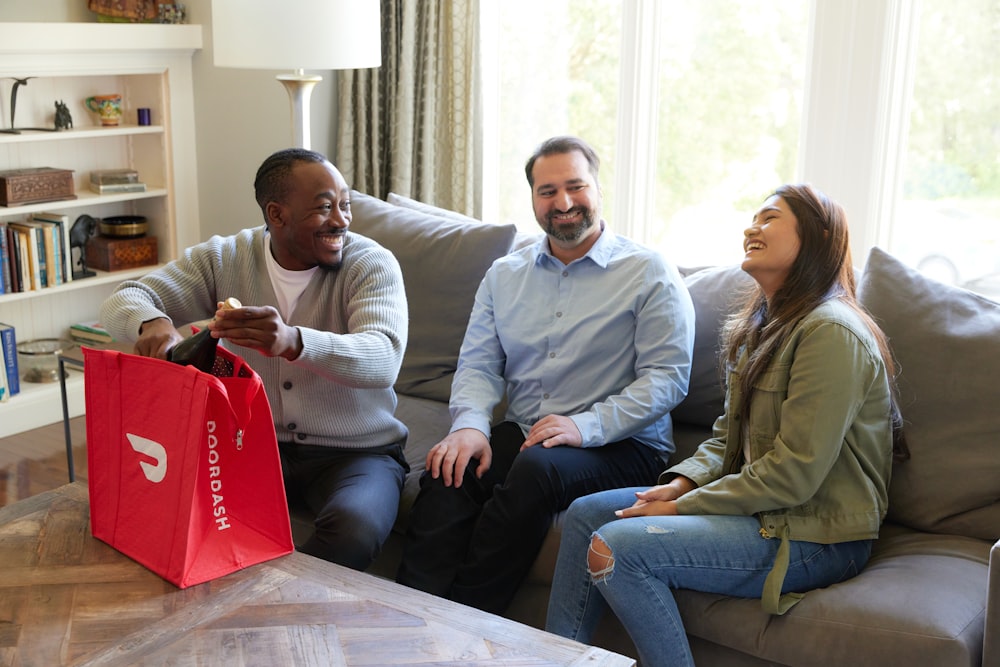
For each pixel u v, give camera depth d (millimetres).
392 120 3676
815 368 1749
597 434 2082
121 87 3943
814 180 3125
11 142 3613
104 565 1504
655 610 1754
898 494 1969
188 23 3865
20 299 3627
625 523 1786
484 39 3598
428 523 2051
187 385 1420
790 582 1756
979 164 2914
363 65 2998
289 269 2117
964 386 1940
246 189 3883
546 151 2223
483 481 2137
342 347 1855
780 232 1831
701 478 1935
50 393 3643
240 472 1496
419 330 2645
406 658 1270
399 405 2576
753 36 3236
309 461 2111
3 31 3191
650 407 2094
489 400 2281
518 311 2312
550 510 2002
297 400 2088
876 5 2898
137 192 3842
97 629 1326
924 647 1577
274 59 2902
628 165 3508
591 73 3580
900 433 1948
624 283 2211
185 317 2193
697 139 3424
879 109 2957
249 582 1456
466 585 1996
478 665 1258
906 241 3082
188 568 1439
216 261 2184
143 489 1503
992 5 2809
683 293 2209
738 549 1757
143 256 3951
